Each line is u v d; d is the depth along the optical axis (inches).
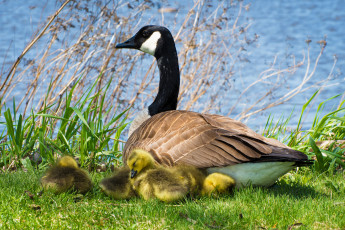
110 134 467.2
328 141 463.2
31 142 430.0
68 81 560.4
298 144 476.7
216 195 325.4
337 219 294.5
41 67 530.3
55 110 506.6
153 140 339.3
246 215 296.5
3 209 292.4
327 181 376.5
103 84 547.2
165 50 426.0
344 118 452.8
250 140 320.5
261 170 323.6
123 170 339.3
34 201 309.9
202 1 573.0
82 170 343.9
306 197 345.4
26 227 275.1
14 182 350.6
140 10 556.4
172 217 289.6
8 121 416.8
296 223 287.7
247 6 645.3
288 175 403.2
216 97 605.6
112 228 277.7
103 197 332.5
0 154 445.4
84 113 441.1
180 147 329.1
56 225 279.6
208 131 330.0
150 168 326.6
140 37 435.8
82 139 425.4
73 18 535.5
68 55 527.8
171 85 425.4
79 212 296.8
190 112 353.1
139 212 296.8
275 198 327.0
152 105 426.9
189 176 317.4
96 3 544.4
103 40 538.3
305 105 481.1
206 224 283.3
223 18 565.9
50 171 336.2
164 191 311.3
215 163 319.3
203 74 566.9
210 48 578.2
